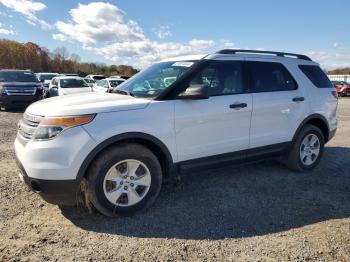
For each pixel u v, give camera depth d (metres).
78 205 4.03
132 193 3.89
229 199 4.41
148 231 3.55
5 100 14.30
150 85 4.42
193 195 4.54
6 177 5.06
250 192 4.67
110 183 3.76
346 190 4.80
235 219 3.85
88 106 3.67
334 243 3.36
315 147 5.71
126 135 3.75
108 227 3.62
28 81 15.27
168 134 4.04
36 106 3.92
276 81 5.18
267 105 4.90
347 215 3.99
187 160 4.25
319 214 4.01
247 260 3.06
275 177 5.30
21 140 3.75
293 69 5.45
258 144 4.89
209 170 4.53
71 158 3.50
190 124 4.19
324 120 5.74
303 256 3.13
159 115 3.96
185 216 3.91
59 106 3.68
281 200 4.41
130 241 3.35
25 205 4.11
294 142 5.38
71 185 3.54
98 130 3.60
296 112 5.31
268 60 5.17
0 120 11.38
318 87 5.72
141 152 3.87
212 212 4.02
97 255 3.10
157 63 5.14
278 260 3.06
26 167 3.54
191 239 3.41
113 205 3.77
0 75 15.09
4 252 3.11
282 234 3.53
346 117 13.99
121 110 3.77
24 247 3.20
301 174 5.48
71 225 3.66
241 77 4.76
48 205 4.12
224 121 4.47
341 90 34.50
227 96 4.53
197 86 4.06
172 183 4.96
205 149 4.36
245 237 3.46
